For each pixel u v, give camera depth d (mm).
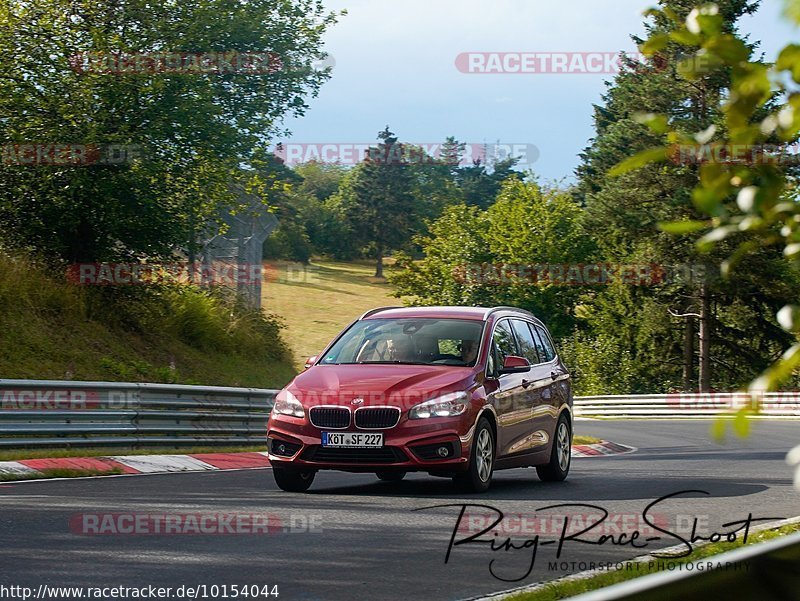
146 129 39719
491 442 17875
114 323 43938
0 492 16328
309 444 17062
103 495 15992
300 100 56281
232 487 17875
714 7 2656
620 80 96312
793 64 2385
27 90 38750
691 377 86688
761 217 2578
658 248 80000
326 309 138500
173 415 26859
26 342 37188
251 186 52125
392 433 16859
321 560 10555
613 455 31219
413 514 14211
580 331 103188
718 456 29703
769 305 82688
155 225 41125
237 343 52281
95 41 38562
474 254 110875
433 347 18766
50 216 40000
